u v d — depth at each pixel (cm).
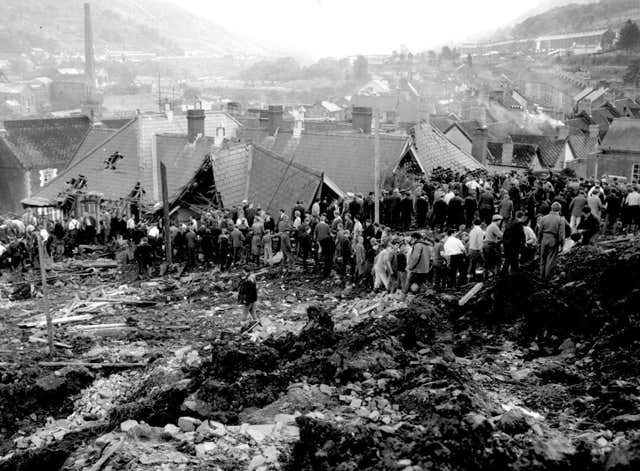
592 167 6644
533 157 6706
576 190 2470
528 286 1669
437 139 4541
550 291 1595
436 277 1939
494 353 1500
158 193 4088
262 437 1144
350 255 2339
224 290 2492
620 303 1502
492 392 1271
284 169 3672
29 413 1641
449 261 1916
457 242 1906
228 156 3759
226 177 3697
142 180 4138
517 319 1633
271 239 2744
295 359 1544
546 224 1702
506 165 6325
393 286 2005
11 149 6662
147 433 1173
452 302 1744
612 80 17900
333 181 3947
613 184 2472
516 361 1439
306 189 3516
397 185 3631
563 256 1905
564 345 1462
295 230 2653
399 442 1022
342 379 1355
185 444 1139
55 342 2027
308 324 1625
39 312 2378
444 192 2591
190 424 1206
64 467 1116
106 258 3195
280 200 3566
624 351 1338
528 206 2344
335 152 4084
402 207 2705
